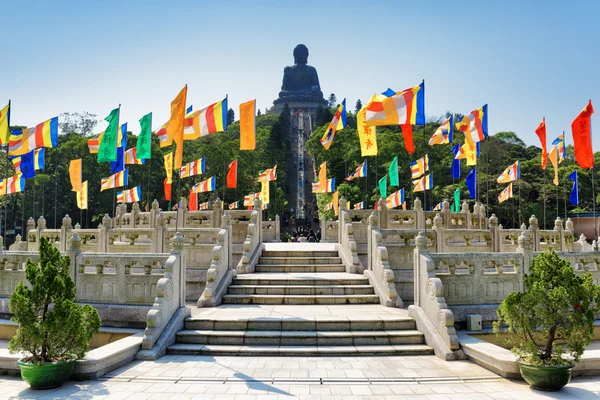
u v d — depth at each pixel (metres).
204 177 65.94
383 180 34.50
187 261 17.50
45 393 8.84
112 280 13.33
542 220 65.56
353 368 10.27
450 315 11.30
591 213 59.91
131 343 11.10
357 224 20.97
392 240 22.94
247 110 20.31
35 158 25.80
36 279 9.76
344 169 77.44
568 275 9.28
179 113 17.83
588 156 19.41
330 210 59.59
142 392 8.75
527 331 9.41
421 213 23.50
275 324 12.46
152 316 11.52
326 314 13.34
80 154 63.41
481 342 11.22
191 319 12.62
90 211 65.94
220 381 9.37
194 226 24.02
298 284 16.48
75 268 13.50
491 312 12.71
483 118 24.34
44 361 9.29
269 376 9.67
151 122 22.59
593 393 8.70
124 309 12.95
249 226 19.55
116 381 9.47
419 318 12.33
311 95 177.25
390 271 15.04
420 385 9.16
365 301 15.25
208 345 11.85
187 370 10.13
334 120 26.42
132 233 20.34
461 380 9.48
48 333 9.34
